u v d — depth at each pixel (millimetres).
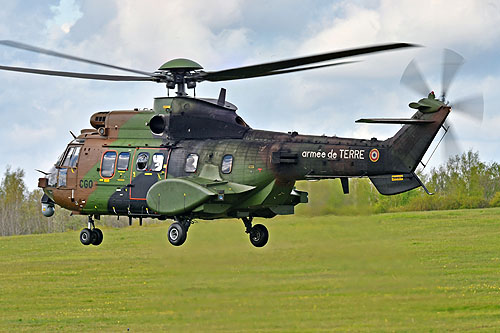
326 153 58094
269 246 74188
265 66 56062
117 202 64438
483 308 56344
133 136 65375
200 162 61656
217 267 65312
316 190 79375
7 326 57094
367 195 77438
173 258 65438
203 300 56969
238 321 51719
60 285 76062
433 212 147125
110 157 65125
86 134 68562
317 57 50594
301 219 80062
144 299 60750
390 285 60906
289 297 57125
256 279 62062
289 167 59281
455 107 54000
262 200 60344
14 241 133000
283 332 49000
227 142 61969
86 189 65938
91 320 57562
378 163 56125
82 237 68625
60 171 67812
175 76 63531
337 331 49062
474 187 171125
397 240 69438
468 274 73250
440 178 172375
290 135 60688
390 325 51844
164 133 63969
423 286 60844
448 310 55406
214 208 59750
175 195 59625
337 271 63812
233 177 60344
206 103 63469
